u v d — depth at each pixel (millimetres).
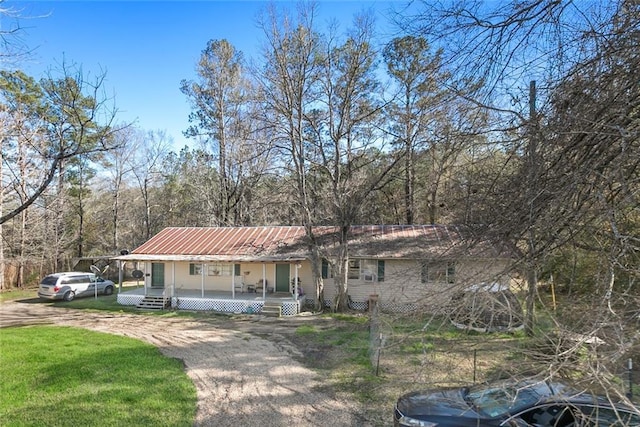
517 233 3273
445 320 3371
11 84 15539
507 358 3723
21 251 29703
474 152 4215
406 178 21062
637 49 2842
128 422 7758
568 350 2338
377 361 10750
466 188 4281
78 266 37125
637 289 2742
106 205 40875
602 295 2607
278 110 21828
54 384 9938
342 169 23953
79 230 37156
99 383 10023
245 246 24531
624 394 2373
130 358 12438
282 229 26781
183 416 8023
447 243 4324
